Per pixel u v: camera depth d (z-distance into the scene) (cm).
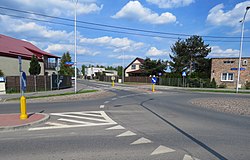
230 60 2975
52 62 3562
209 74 3519
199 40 3953
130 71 5762
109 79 5684
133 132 521
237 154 373
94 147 405
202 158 351
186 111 870
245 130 554
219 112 856
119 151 383
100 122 636
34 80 1909
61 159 343
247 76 2819
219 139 467
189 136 489
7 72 2258
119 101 1215
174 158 349
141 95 1648
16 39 3225
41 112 812
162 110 887
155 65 4616
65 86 2514
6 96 1463
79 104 1070
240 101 1270
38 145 416
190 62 4016
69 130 538
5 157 353
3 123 579
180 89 2588
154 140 454
